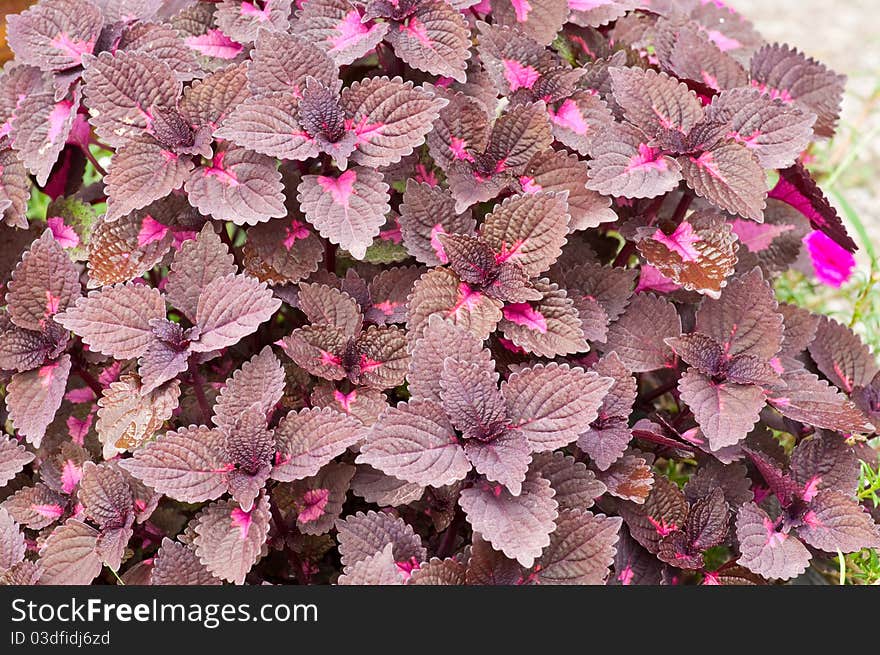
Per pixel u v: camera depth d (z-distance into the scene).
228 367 1.19
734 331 1.15
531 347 1.11
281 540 1.12
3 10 1.38
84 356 1.15
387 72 1.17
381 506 1.14
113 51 1.15
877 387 1.20
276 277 1.14
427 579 1.06
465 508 1.04
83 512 1.10
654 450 1.19
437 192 1.13
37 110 1.15
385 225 1.17
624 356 1.16
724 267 1.13
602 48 1.23
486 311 1.11
